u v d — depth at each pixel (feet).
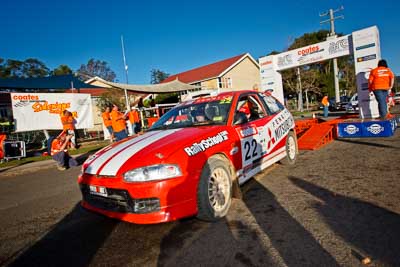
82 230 10.58
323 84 115.75
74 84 51.11
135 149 10.12
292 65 37.24
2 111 63.16
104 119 38.40
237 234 8.91
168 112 15.14
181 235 9.27
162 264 7.64
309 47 35.47
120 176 9.00
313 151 21.18
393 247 7.32
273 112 16.07
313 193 11.91
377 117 27.89
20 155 32.35
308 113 76.23
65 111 36.63
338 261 6.97
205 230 9.45
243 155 12.08
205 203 9.55
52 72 163.84
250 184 14.14
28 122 36.29
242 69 106.11
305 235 8.41
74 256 8.62
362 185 12.25
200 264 7.44
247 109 14.05
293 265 6.98
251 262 7.29
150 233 9.66
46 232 10.76
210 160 10.18
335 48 33.22
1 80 44.21
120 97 64.08
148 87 53.21
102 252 8.68
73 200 14.90
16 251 9.34
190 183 9.22
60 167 24.81
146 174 8.76
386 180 12.55
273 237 8.48
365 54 29.45
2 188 19.81
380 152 18.15
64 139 24.91
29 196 16.71
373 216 9.19
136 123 42.04
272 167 17.20
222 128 11.60
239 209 10.99
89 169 10.16
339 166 15.85
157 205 8.75
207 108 13.47
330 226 8.81
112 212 9.41
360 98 30.19
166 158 9.02
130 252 8.50
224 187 10.62
